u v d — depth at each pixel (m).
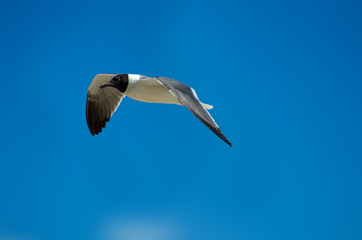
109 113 11.85
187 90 8.16
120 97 11.73
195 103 7.74
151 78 9.57
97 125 11.92
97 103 11.80
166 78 8.55
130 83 10.20
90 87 11.49
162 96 10.09
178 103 10.30
